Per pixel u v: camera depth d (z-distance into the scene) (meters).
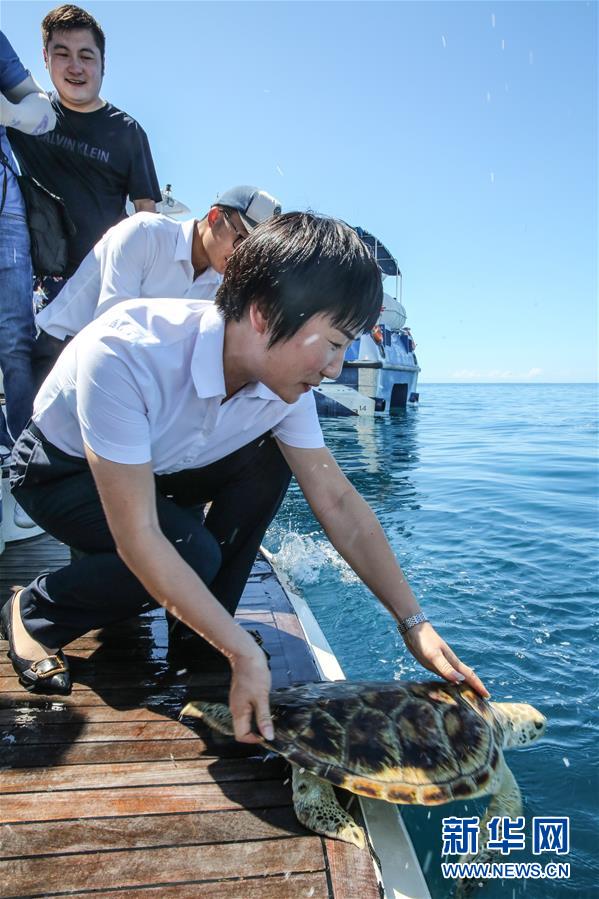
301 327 1.49
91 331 1.71
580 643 3.46
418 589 4.22
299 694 2.05
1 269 3.40
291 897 1.44
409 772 1.85
